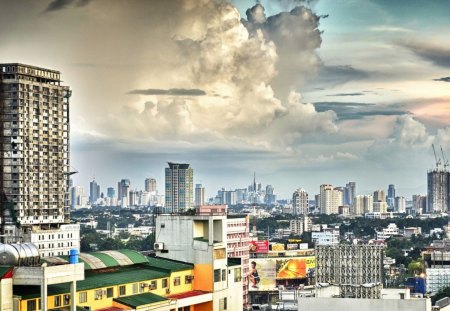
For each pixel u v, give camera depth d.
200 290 195.38
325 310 178.25
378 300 175.50
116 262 180.50
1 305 141.00
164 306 174.25
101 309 163.12
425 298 180.12
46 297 144.00
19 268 144.50
